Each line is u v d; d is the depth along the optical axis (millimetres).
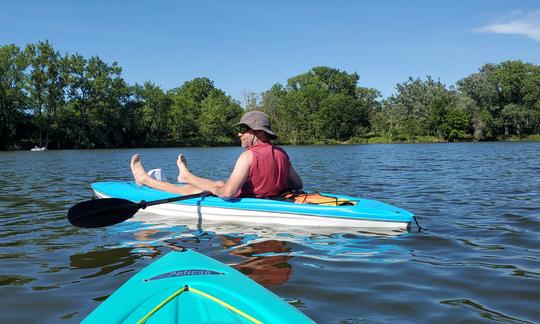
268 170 5090
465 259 3799
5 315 2668
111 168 15570
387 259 3803
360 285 3148
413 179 10703
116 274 3412
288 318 2078
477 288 3096
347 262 3703
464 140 68688
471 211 6102
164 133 59500
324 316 2631
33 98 45875
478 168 14047
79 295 2984
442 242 4371
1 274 3420
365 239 4457
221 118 62031
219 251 4023
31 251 4074
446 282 3219
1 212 6105
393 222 4836
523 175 11336
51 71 46812
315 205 4977
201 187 5422
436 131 71125
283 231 4762
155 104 57438
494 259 3797
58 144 48156
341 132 71875
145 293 2342
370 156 24188
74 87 48969
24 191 8500
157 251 4043
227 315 2164
